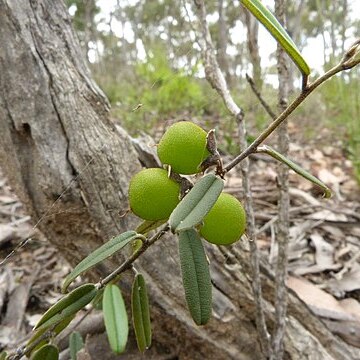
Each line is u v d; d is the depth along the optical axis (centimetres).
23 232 30
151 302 17
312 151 50
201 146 9
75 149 15
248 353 18
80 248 17
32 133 15
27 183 16
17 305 23
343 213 33
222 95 16
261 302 16
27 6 15
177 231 8
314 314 19
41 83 15
